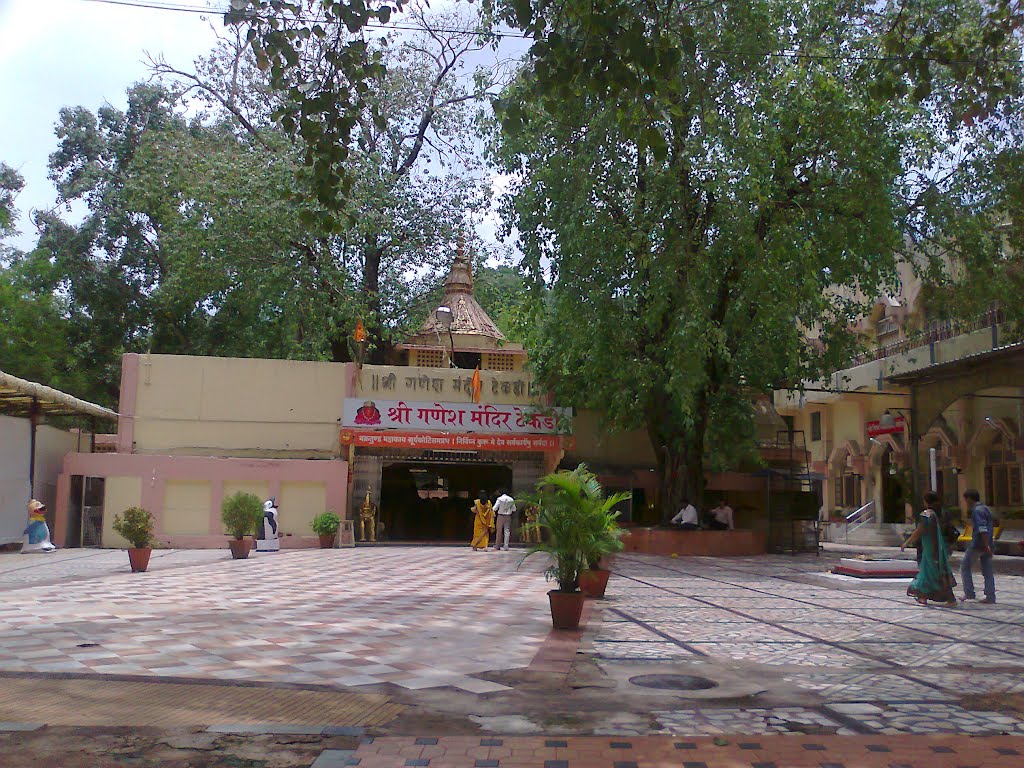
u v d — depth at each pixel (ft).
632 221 68.44
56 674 22.26
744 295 65.46
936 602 41.63
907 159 68.90
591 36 24.25
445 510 99.19
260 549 73.56
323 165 27.53
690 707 20.68
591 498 32.35
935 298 73.00
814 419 125.90
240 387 83.92
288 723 18.40
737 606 39.68
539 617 34.91
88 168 120.57
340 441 83.97
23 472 72.90
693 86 51.21
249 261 93.76
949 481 96.84
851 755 16.84
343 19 26.73
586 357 73.67
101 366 124.47
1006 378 70.64
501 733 18.21
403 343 102.22
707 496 93.45
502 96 66.23
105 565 58.03
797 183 67.92
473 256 107.76
